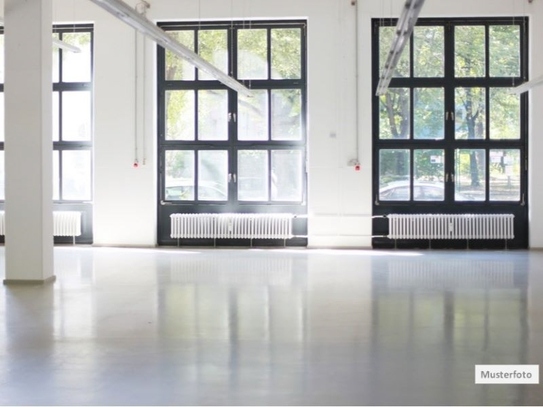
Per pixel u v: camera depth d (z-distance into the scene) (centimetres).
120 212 1091
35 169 674
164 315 520
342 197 1062
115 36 1088
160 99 1103
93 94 1100
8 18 670
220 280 714
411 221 1043
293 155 1090
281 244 1088
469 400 313
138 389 331
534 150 1037
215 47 1094
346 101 1058
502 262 877
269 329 470
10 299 591
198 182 1106
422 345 422
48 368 369
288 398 316
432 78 1062
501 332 458
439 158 1067
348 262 881
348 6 1052
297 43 1083
